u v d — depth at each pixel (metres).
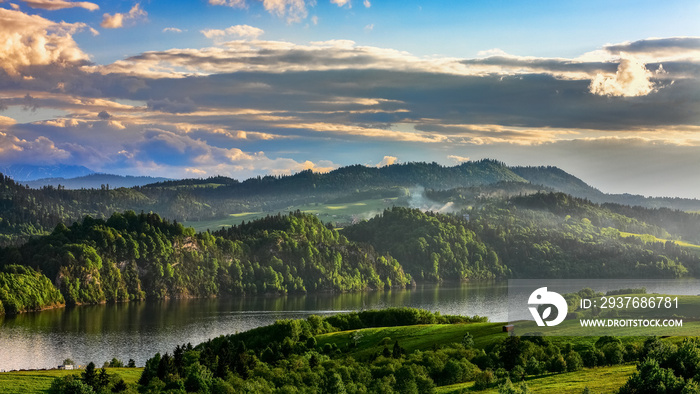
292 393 132.12
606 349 132.38
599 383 112.06
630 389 101.00
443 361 146.12
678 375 107.69
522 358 141.00
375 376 144.50
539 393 110.06
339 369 146.38
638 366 105.00
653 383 99.50
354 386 135.25
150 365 161.88
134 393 137.88
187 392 136.12
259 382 140.25
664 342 131.25
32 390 137.38
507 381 108.62
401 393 129.25
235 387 137.38
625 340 143.25
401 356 160.75
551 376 126.69
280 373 150.00
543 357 141.38
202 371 145.50
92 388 136.88
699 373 105.75
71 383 135.62
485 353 150.12
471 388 127.69
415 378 134.62
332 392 132.12
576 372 127.12
